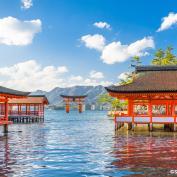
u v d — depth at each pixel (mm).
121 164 20250
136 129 46625
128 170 18391
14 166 19797
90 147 29250
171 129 44500
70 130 53562
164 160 21516
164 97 44062
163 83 43938
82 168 19266
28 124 71375
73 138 38688
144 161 21188
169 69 47562
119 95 43906
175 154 24344
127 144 31266
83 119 109438
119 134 42031
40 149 27984
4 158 22844
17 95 45531
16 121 77438
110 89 43094
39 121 80562
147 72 47844
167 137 37719
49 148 28672
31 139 37469
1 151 26656
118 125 46000
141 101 45469
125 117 44188
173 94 42312
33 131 50938
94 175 17438
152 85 43688
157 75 46438
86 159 22391
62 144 31906
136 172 17859
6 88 45906
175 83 43656
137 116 43719
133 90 42750
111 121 92688
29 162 21234
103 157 23203
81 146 30109
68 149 27922
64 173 18000
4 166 19797
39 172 18219
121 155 24047
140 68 48844
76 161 21625
